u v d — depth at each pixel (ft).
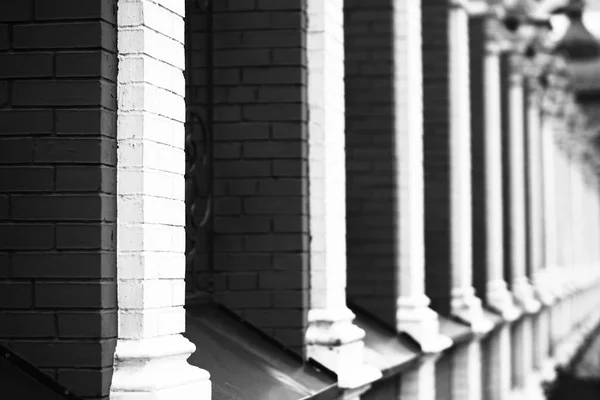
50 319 24.63
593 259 212.02
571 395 42.32
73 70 24.66
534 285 102.42
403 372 45.09
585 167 189.16
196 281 37.22
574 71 116.67
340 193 39.37
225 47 37.37
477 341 62.08
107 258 24.77
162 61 26.05
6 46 24.80
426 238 61.98
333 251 38.34
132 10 25.17
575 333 77.05
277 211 37.27
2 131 24.77
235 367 33.35
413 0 50.98
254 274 37.19
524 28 85.51
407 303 50.42
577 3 99.50
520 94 90.22
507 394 40.83
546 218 115.75
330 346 37.32
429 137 61.52
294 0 37.17
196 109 37.29
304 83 37.52
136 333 25.08
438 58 61.16
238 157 37.32
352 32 50.21
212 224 37.40
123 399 24.72
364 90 50.26
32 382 24.53
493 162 75.56
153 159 25.55
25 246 24.70
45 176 24.70
